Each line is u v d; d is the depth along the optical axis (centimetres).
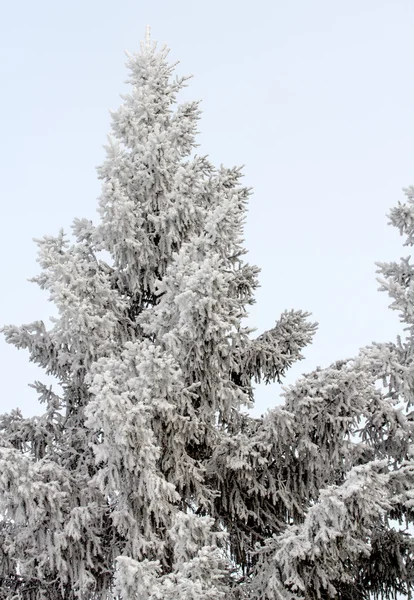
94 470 1102
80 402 1168
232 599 938
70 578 1007
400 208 1152
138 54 1348
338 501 798
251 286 1187
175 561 960
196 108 1304
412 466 954
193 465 1014
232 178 1241
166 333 962
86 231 1182
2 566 1034
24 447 1125
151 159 1185
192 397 1041
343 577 962
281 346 1182
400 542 1062
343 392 962
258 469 1057
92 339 1045
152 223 1195
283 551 897
